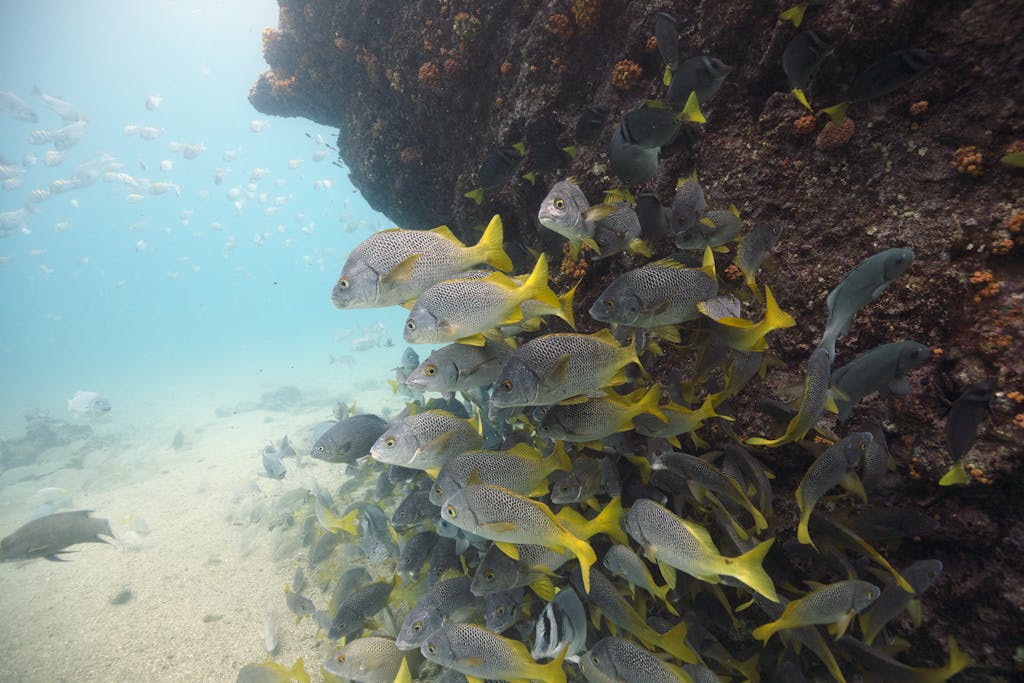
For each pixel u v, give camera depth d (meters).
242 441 5.94
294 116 3.96
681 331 1.30
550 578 1.33
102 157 9.52
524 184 2.19
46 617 2.38
